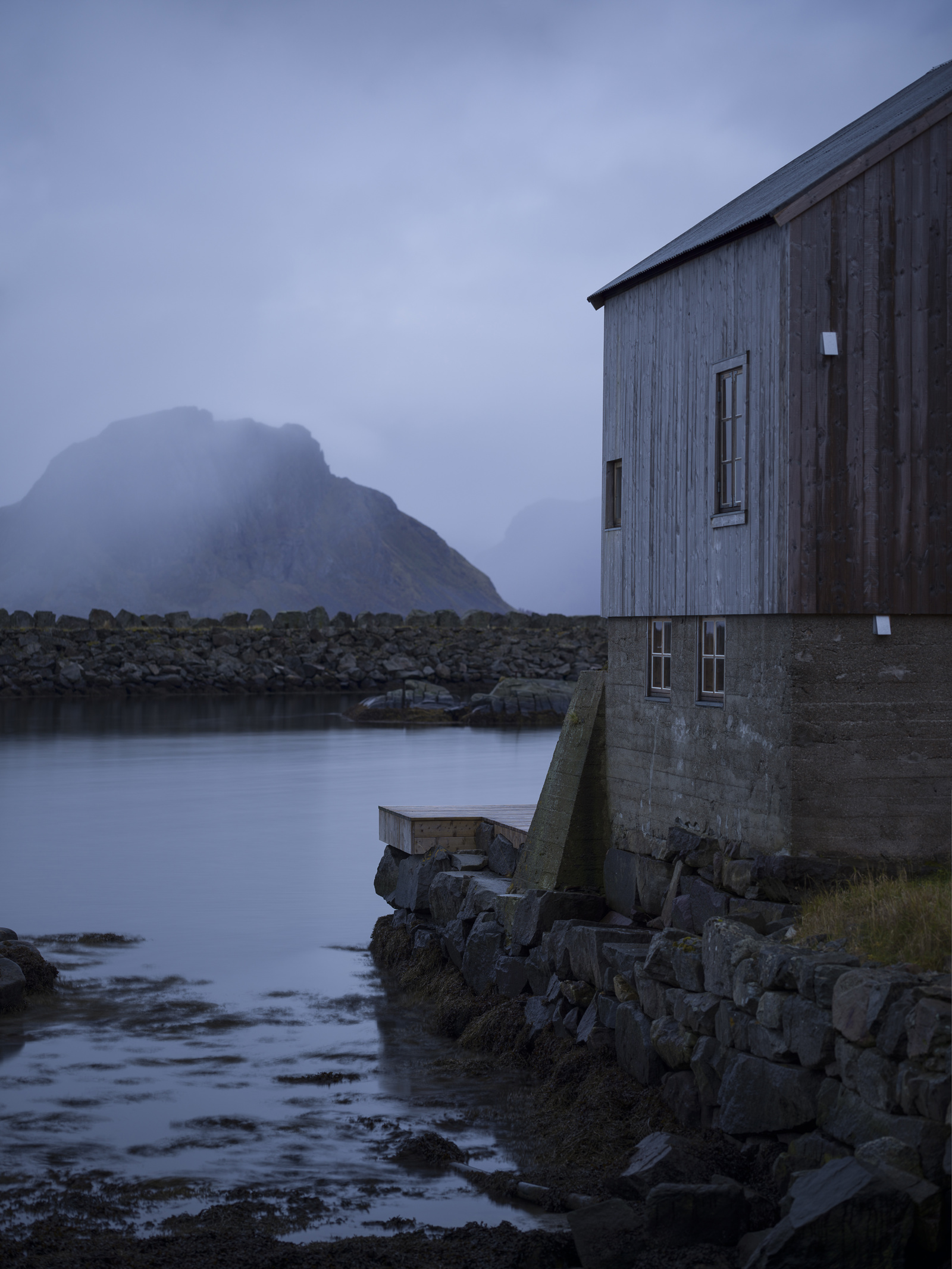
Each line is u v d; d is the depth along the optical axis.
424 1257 6.91
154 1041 11.42
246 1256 6.86
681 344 12.05
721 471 11.33
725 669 11.16
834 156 11.49
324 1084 10.34
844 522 10.38
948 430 10.70
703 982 8.97
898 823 10.42
